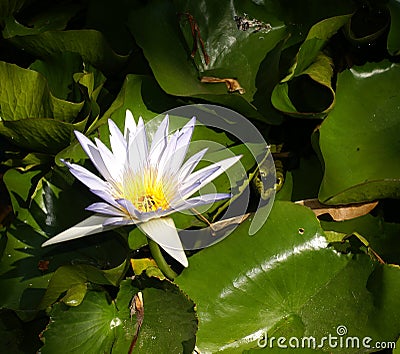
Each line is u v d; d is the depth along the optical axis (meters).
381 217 0.83
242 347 0.78
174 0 0.85
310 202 0.83
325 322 0.79
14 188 0.83
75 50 0.85
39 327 0.80
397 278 0.79
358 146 0.83
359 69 0.85
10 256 0.81
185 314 0.78
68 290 0.78
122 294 0.79
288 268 0.80
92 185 0.76
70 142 0.83
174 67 0.85
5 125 0.82
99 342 0.78
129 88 0.84
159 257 0.80
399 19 0.84
